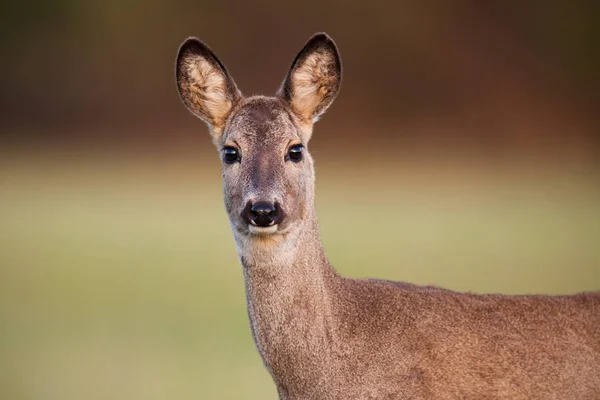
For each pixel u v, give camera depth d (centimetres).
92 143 4219
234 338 1539
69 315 1680
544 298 859
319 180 3225
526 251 2048
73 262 2109
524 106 4353
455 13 4641
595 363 823
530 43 4575
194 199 2891
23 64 4541
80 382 1338
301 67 891
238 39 4459
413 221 2459
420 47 4519
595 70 4459
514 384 814
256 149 855
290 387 833
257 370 1387
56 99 4478
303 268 827
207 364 1413
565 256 1980
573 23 4553
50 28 4625
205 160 3725
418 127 4209
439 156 3719
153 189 3125
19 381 1350
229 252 2177
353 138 4084
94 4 4612
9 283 1933
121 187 3181
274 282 823
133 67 4503
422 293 858
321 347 822
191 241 2306
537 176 3256
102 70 4516
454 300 852
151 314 1678
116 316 1666
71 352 1461
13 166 3666
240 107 893
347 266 1858
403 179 3253
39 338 1547
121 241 2316
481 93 4406
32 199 2989
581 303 853
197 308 1709
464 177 3281
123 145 4153
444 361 817
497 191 2973
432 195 2928
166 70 4484
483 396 814
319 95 897
